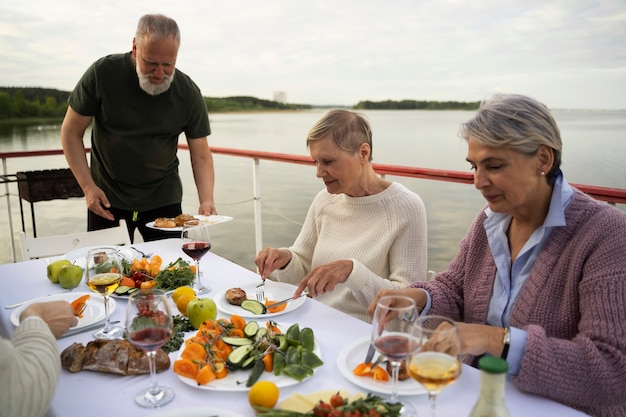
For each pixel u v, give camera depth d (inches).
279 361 42.4
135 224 113.0
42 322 41.3
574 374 37.7
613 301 40.2
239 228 601.9
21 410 33.8
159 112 106.1
